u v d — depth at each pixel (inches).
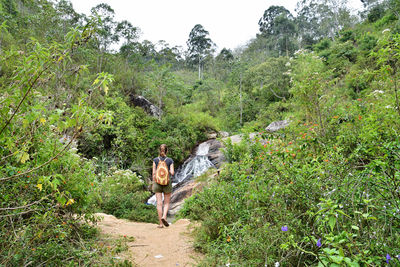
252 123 869.8
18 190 94.0
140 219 232.1
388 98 180.7
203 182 264.5
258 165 121.0
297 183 99.4
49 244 89.0
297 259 80.8
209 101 1221.7
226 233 114.6
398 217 66.4
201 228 144.1
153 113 844.6
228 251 99.7
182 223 191.6
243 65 1142.3
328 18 1879.9
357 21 1740.9
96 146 537.6
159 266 105.7
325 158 119.3
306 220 92.6
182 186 497.0
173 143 692.1
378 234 65.3
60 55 72.5
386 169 76.7
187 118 890.7
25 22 697.0
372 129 109.7
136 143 634.2
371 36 865.5
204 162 634.2
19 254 77.6
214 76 1813.5
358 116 172.9
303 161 131.3
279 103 864.9
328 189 93.7
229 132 943.0
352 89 464.8
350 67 714.2
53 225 95.7
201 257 114.3
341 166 99.7
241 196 133.3
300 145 144.3
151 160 636.1
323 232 69.7
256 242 91.2
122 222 194.9
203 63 2370.8
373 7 1513.3
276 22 2194.9
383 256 59.1
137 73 1046.4
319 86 228.1
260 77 1073.5
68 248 95.4
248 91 1145.4
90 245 104.8
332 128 189.3
